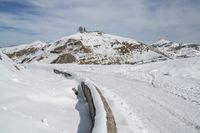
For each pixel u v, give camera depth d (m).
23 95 8.84
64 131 6.94
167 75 21.86
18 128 5.70
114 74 24.95
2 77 10.52
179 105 10.55
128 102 11.16
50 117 7.75
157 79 19.34
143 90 14.62
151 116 8.84
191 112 9.36
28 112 7.29
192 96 12.38
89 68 33.19
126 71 27.23
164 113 9.24
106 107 8.24
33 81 14.34
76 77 20.95
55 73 28.72
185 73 21.66
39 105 8.61
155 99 11.86
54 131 6.58
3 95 7.93
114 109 9.79
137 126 7.71
